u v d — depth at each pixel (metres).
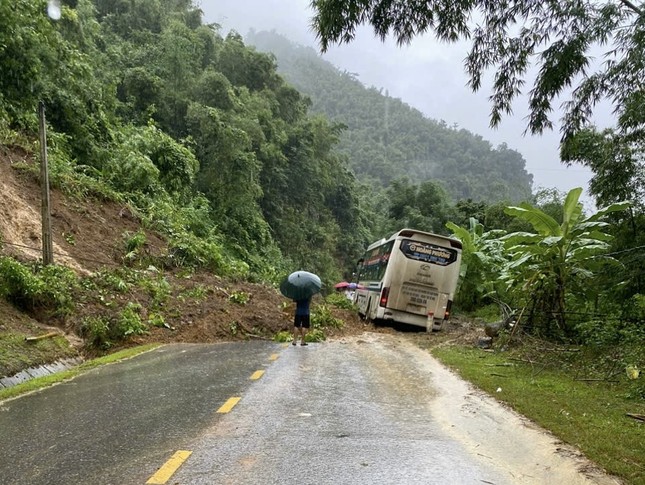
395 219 51.19
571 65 6.25
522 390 6.99
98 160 20.62
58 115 19.27
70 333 10.02
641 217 11.59
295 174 49.34
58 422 5.27
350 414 5.76
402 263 15.73
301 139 50.34
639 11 6.20
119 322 10.78
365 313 18.80
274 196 45.34
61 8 23.09
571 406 6.11
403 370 8.68
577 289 11.38
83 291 11.43
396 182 52.66
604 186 10.34
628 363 7.96
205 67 44.19
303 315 11.52
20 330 8.93
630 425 5.38
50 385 7.04
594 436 4.96
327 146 58.09
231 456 4.33
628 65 6.73
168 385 7.00
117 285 12.33
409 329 16.44
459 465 4.34
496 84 6.73
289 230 47.62
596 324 10.05
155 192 21.95
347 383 7.47
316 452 4.48
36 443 4.62
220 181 30.94
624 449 4.60
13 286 9.82
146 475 3.90
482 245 22.50
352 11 5.82
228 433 4.94
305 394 6.65
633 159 9.84
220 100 34.88
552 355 9.36
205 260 18.69
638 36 6.32
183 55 35.28
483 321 18.16
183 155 23.78
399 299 15.70
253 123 35.84
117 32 40.50
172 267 16.92
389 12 5.94
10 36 8.05
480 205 42.53
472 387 7.37
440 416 5.87
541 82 6.43
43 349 8.65
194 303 13.38
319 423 5.36
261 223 35.50
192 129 31.45
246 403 6.08
